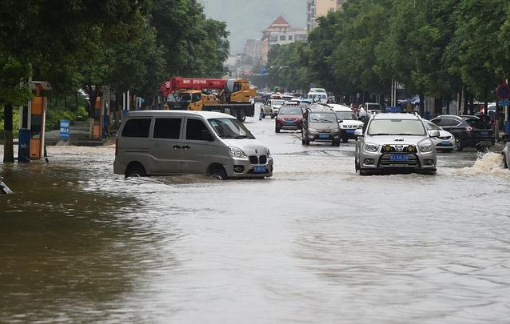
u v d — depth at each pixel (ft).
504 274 57.77
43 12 107.76
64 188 116.47
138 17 143.02
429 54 319.06
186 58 377.91
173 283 54.03
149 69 298.35
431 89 326.44
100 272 57.77
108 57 262.88
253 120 531.09
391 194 108.27
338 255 64.44
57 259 62.80
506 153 153.07
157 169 131.95
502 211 91.35
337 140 263.70
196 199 100.83
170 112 132.16
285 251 65.82
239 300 49.34
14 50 107.86
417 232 76.23
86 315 45.83
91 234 74.74
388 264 61.05
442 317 45.75
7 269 58.95
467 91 323.16
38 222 82.38
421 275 57.26
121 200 100.42
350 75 568.82
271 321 44.57
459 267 60.18
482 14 237.45
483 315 46.24
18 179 133.28
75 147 236.02
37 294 51.03
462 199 102.89
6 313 46.29
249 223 80.79
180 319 44.93
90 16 110.83
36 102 177.99
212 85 456.45
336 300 49.52
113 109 347.15
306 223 81.10
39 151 179.32
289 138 312.71
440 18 315.58
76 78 186.09
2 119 272.51
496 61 236.84
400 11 383.45
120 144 134.62
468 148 262.26
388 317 45.60
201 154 128.98
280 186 118.01
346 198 103.04
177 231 75.97
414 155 139.64
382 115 149.28
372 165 139.95
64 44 116.06
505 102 248.73
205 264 60.44
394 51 379.14
